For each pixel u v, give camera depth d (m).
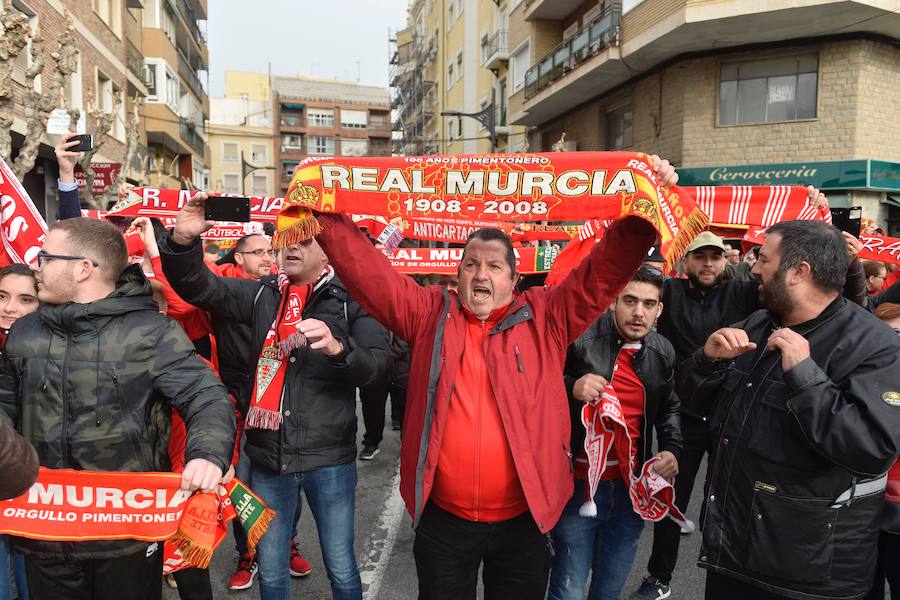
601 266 2.21
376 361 2.68
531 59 20.67
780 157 13.46
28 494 1.99
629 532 2.71
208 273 2.77
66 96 14.70
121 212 3.38
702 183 14.12
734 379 2.24
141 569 2.10
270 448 2.69
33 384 1.96
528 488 2.13
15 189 3.13
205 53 36.81
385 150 77.94
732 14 12.03
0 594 2.52
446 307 2.34
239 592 3.44
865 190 12.73
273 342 2.76
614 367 2.70
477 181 2.12
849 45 12.70
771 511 2.01
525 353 2.26
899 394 1.86
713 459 2.24
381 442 6.43
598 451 2.47
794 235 2.10
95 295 2.03
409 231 5.64
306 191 2.08
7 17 6.20
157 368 2.04
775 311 2.18
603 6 16.91
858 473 1.84
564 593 2.63
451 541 2.28
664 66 14.94
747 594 2.15
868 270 5.20
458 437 2.21
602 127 17.97
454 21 32.69
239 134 72.50
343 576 2.76
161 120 25.00
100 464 1.98
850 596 1.98
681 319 4.03
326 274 2.82
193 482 1.81
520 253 5.77
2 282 2.73
